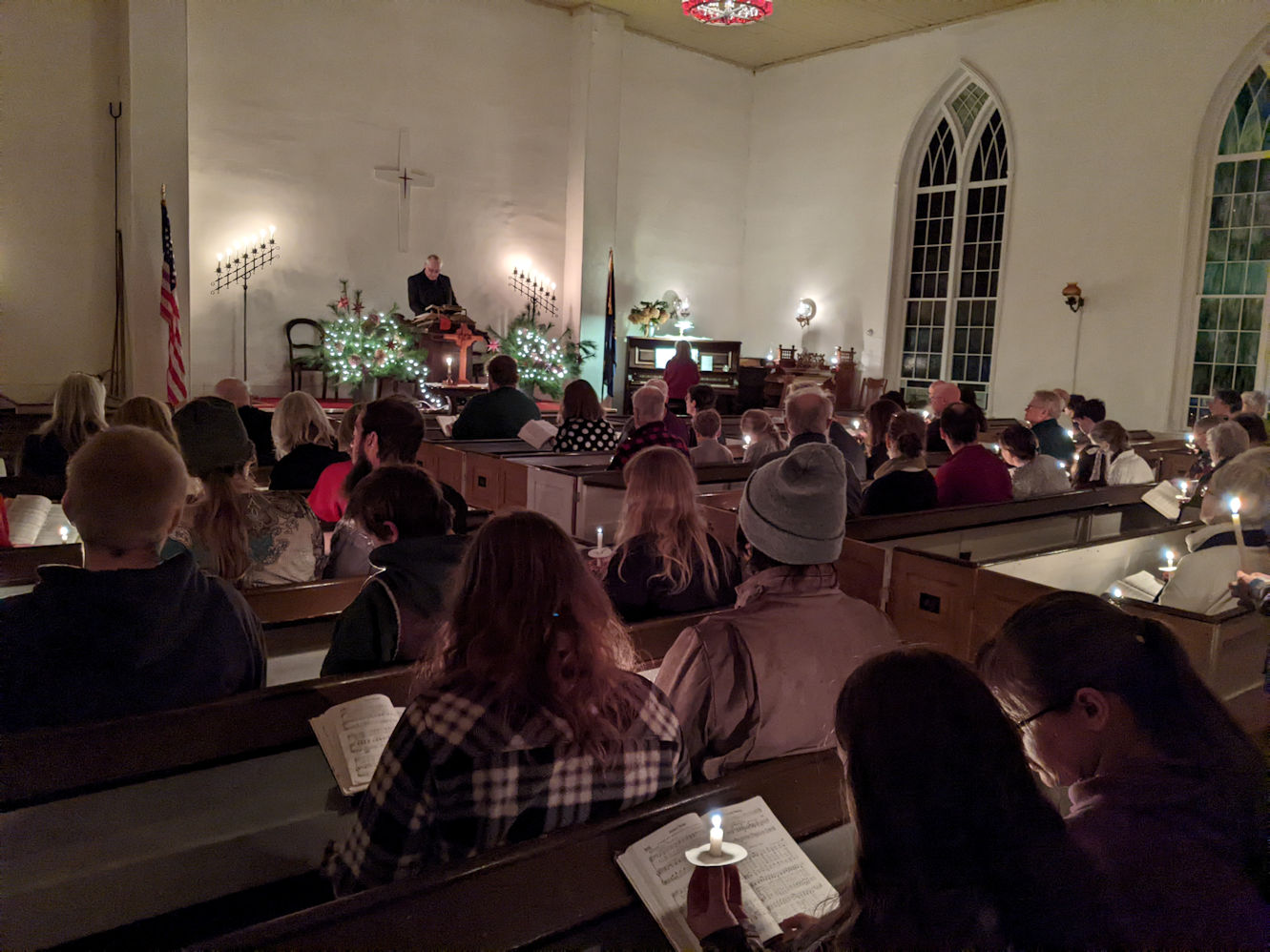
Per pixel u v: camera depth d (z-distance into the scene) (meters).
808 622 1.89
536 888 1.29
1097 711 1.16
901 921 0.96
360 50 11.83
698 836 1.44
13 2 9.58
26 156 9.78
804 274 15.11
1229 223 10.70
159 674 1.74
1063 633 1.19
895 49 13.63
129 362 10.22
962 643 3.36
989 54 12.56
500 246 13.37
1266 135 10.34
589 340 13.95
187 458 2.55
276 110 11.29
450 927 1.22
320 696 1.88
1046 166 12.08
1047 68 11.98
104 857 1.66
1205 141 10.73
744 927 1.29
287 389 11.69
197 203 10.85
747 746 1.87
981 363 13.15
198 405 2.60
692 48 14.83
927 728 0.98
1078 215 11.81
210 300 11.03
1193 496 5.15
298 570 2.77
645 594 2.59
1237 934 0.98
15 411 9.09
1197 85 10.66
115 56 10.12
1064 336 12.05
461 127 12.79
